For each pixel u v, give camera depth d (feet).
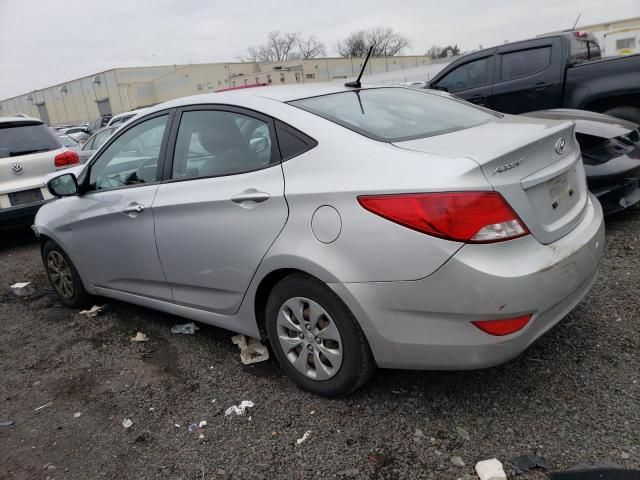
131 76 234.79
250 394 9.72
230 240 9.50
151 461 8.30
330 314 8.43
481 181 7.15
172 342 12.25
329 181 8.15
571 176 8.92
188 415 9.36
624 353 9.36
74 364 11.81
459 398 8.80
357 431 8.34
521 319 7.29
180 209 10.36
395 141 8.37
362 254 7.73
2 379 11.55
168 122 11.26
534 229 7.60
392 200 7.45
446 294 7.26
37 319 14.79
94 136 34.86
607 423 7.77
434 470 7.38
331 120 8.89
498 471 6.96
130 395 10.26
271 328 9.55
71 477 8.19
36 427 9.60
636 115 20.89
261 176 9.12
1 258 22.13
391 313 7.74
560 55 22.93
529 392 8.71
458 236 7.07
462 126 9.52
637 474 6.42
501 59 24.73
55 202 14.62
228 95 10.44
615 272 12.55
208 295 10.60
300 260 8.38
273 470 7.77
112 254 12.55
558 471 6.82
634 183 14.85
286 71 193.47
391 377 9.59
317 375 9.05
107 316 14.30
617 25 116.57
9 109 317.63
